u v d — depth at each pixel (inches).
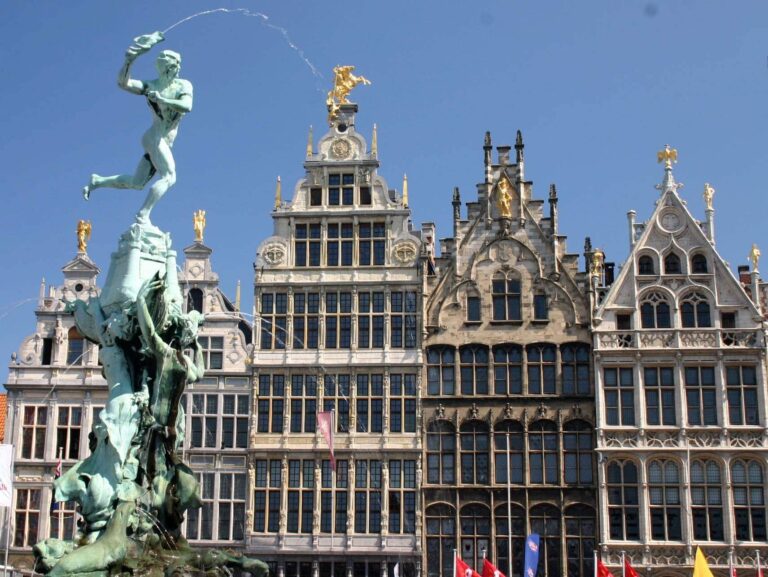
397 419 2421.3
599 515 2308.1
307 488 2406.5
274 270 2534.5
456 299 2479.1
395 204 2544.3
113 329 1487.5
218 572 1416.1
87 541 1374.3
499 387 2422.5
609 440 2341.3
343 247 2539.4
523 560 2316.7
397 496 2380.7
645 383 2380.7
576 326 2433.6
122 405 1446.9
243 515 2433.6
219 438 2477.9
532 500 2347.4
